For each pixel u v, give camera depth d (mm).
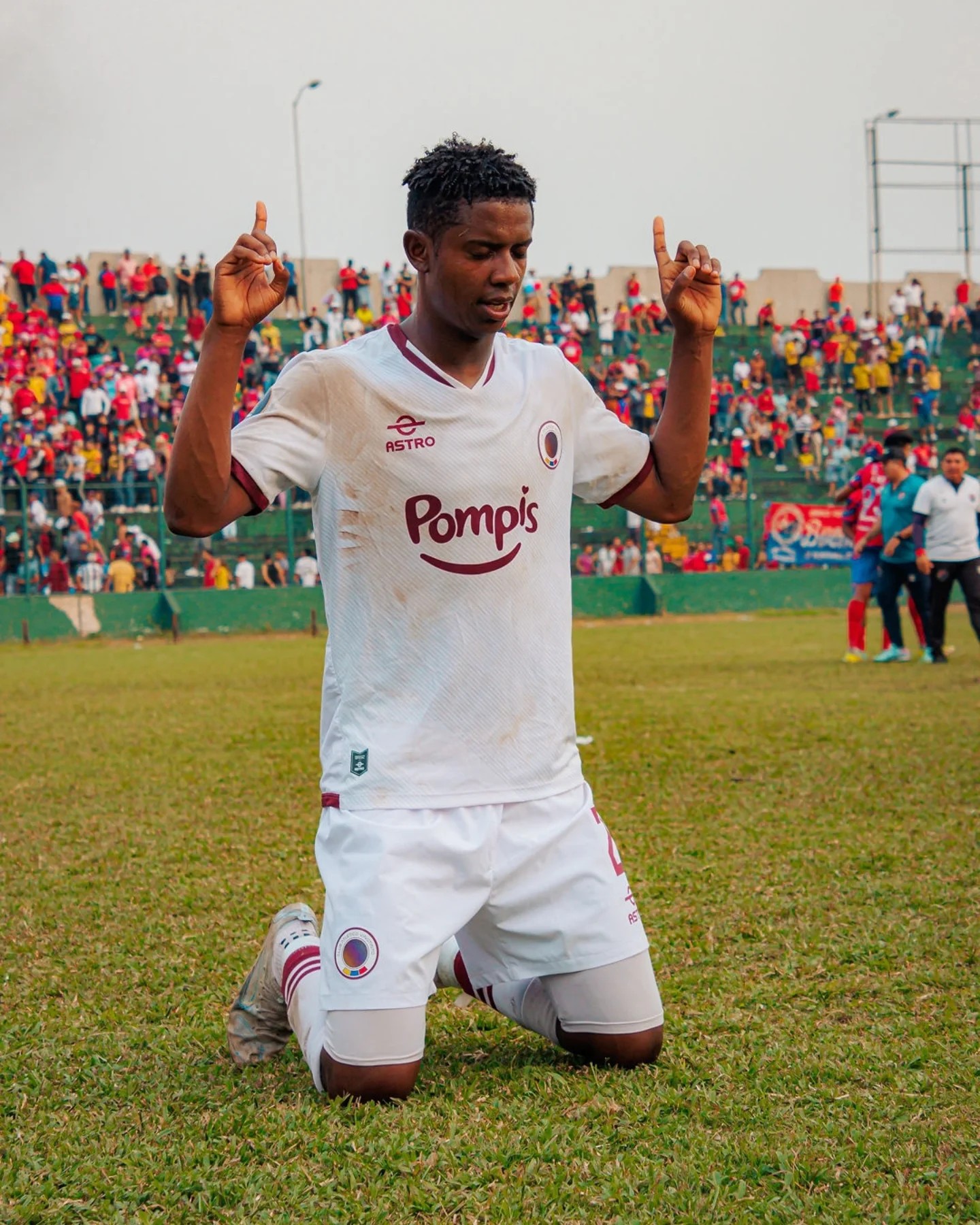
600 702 11344
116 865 5582
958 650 16391
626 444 3303
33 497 25078
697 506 29109
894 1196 2447
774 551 28312
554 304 33781
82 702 12594
